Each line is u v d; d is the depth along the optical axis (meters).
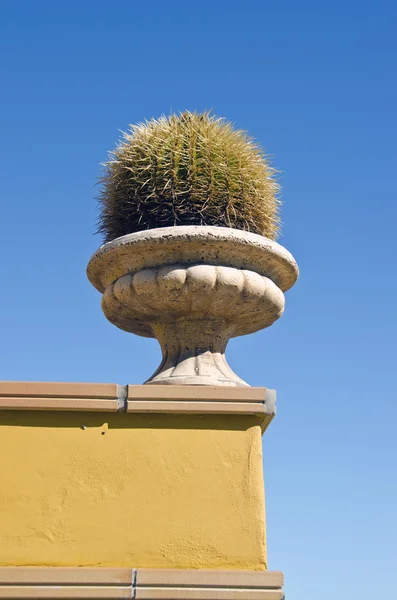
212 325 3.18
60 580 2.72
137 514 2.81
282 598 2.73
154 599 2.72
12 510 2.80
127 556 2.78
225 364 3.17
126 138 3.34
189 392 2.90
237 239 3.07
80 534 2.79
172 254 3.09
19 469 2.84
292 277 3.27
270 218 3.33
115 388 2.90
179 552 2.79
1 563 2.76
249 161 3.29
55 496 2.82
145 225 3.25
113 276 3.23
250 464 2.87
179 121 3.34
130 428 2.88
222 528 2.81
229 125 3.35
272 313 3.23
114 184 3.31
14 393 2.88
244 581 2.74
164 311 3.16
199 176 3.21
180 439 2.88
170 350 3.20
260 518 2.83
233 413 2.89
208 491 2.84
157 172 3.22
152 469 2.85
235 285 3.07
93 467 2.85
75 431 2.87
